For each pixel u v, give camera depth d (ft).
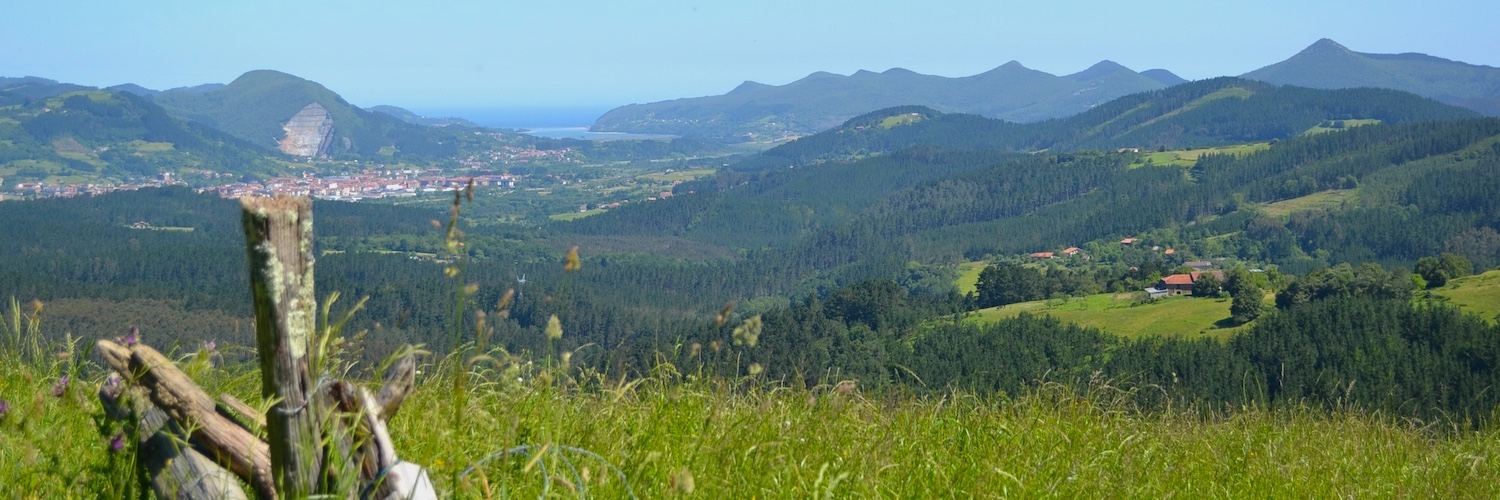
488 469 9.04
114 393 7.30
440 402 10.48
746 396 13.08
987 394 16.58
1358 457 16.94
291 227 6.42
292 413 6.54
